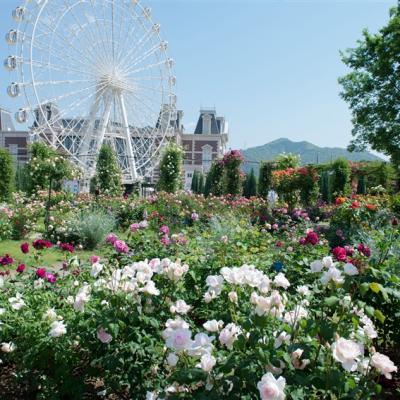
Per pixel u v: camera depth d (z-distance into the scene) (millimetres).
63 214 15203
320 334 2457
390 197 15891
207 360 2285
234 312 3059
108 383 3305
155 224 13875
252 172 40469
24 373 3586
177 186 27750
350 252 5848
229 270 2943
